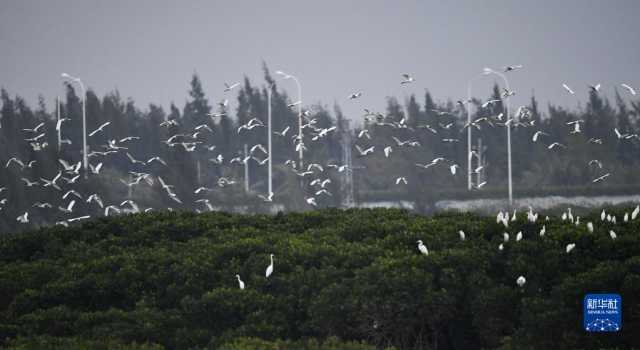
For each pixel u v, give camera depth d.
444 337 17.91
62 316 18.02
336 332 17.19
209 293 18.05
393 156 67.88
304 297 18.11
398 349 17.19
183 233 22.69
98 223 24.11
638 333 16.08
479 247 18.66
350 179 60.97
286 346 15.73
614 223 19.41
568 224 19.34
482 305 16.88
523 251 18.17
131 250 21.55
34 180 49.34
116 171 67.88
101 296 19.30
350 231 21.16
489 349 17.12
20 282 19.94
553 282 17.53
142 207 54.25
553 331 15.89
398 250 19.09
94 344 16.05
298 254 19.73
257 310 17.81
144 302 18.62
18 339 16.81
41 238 23.22
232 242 20.92
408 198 62.09
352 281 17.77
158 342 17.20
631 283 16.09
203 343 17.20
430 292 17.00
